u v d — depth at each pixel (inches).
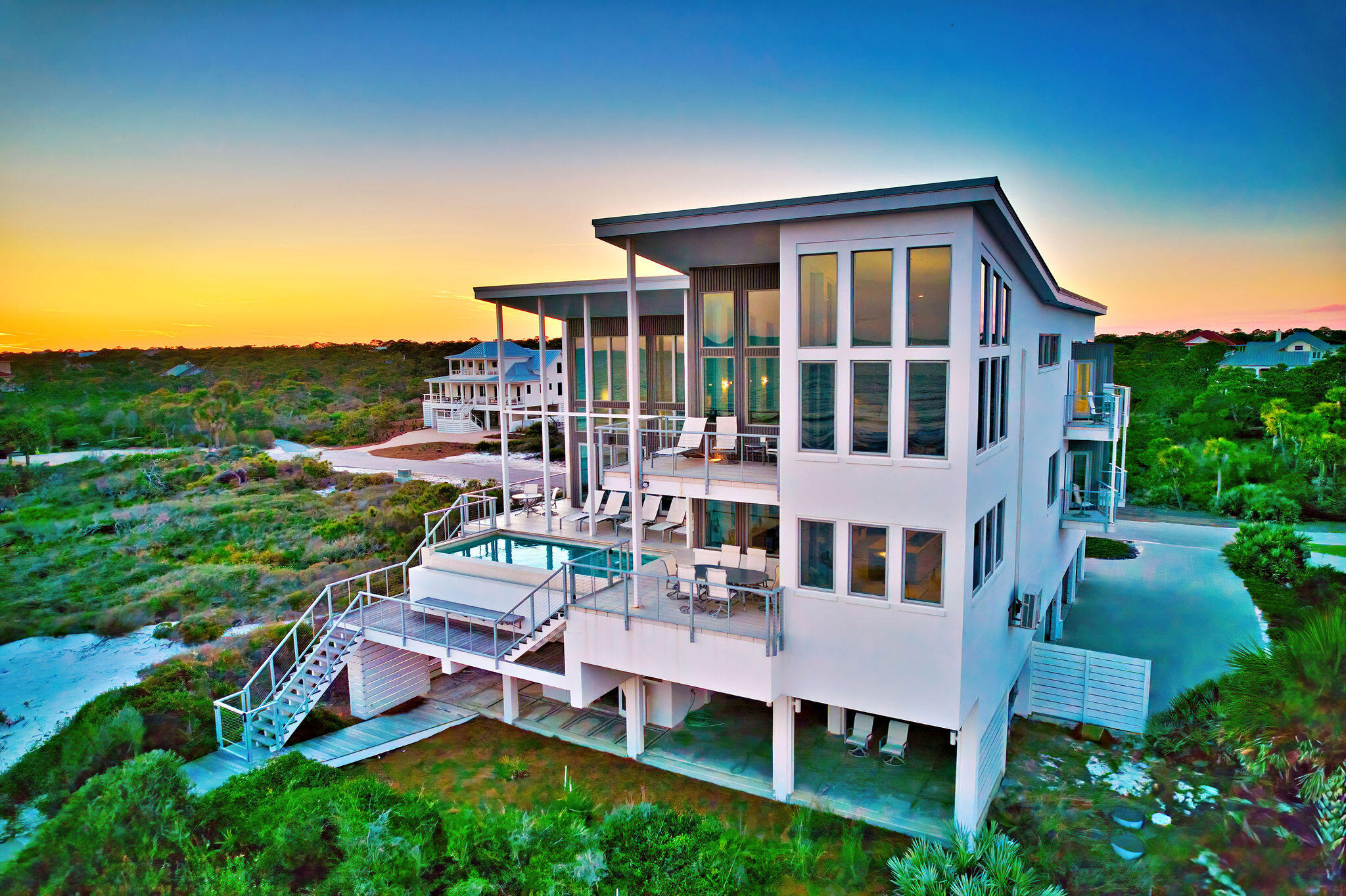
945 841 463.2
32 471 1519.4
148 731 610.2
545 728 635.5
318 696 616.7
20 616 924.0
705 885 402.3
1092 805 509.4
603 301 770.2
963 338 405.4
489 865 428.5
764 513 617.3
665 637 495.5
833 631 457.4
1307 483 1604.3
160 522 1326.3
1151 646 797.2
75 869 422.3
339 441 2246.6
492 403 2492.6
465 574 693.3
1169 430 1995.6
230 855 438.3
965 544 412.2
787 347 452.4
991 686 505.7
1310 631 545.6
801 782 537.6
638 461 561.6
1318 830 457.4
